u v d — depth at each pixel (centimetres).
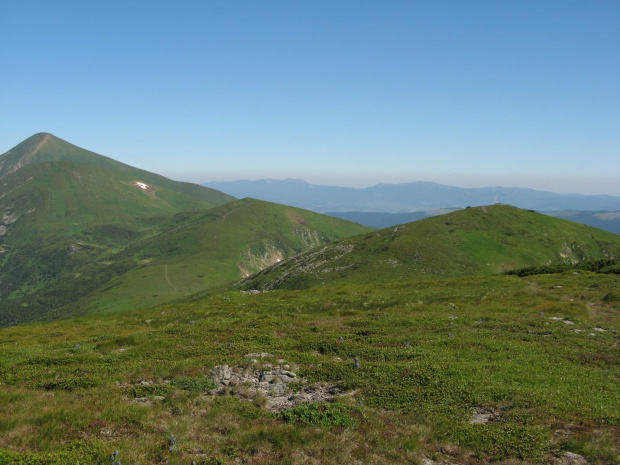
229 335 2758
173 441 1162
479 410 1439
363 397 1561
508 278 5297
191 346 2488
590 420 1313
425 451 1163
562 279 4884
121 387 1773
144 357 2292
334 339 2495
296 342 2502
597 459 1091
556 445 1170
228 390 1698
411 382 1670
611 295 3659
